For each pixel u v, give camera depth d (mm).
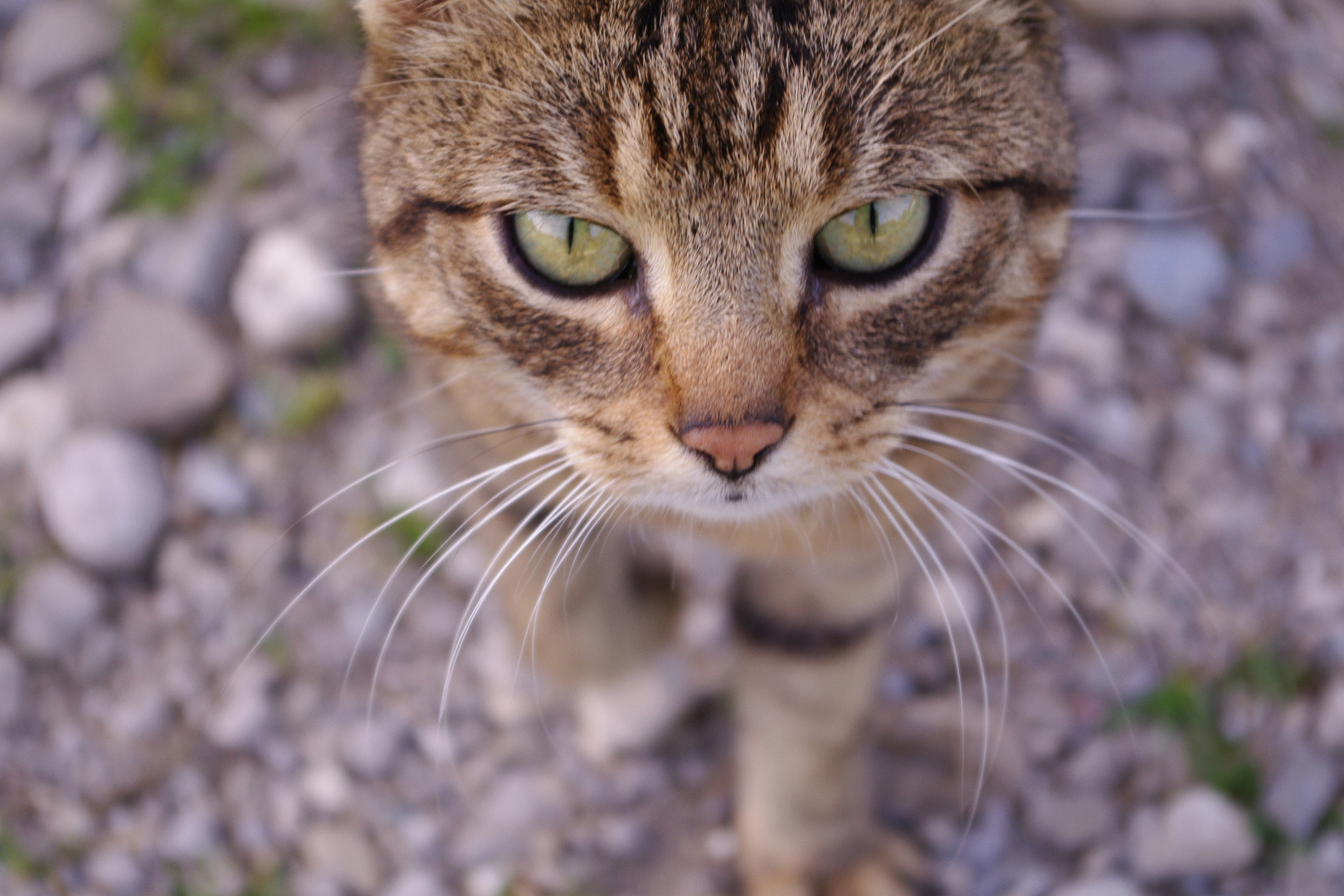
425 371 355
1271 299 495
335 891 422
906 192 281
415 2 301
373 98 313
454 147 289
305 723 446
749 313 276
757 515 308
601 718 441
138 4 561
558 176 279
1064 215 317
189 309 490
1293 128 541
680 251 277
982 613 456
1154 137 523
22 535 466
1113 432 473
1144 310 494
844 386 292
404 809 436
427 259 305
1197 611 449
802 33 274
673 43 273
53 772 435
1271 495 463
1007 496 466
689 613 472
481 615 462
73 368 479
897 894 410
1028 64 301
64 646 450
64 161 540
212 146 534
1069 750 434
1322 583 446
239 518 471
